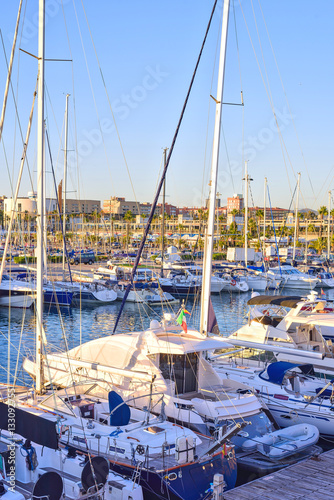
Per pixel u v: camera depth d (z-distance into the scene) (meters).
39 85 12.89
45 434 9.20
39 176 12.80
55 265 63.94
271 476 11.13
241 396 12.95
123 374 12.59
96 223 127.94
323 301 19.66
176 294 43.91
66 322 32.38
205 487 9.73
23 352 22.94
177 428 11.05
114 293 41.09
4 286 37.12
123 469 9.88
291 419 14.05
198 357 13.67
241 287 47.94
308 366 16.58
